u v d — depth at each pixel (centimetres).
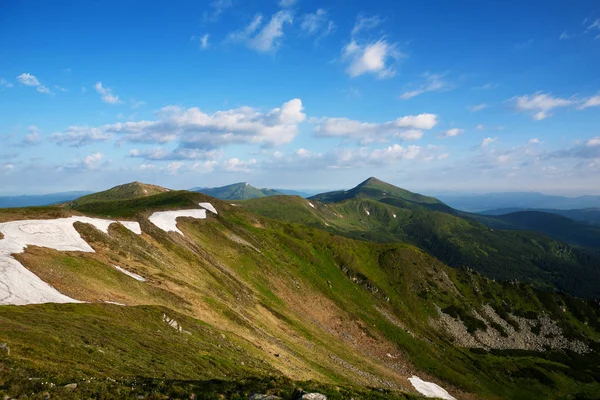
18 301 4325
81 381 2541
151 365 3678
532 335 15438
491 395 11012
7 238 6028
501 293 17712
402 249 19125
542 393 11669
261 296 10962
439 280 17725
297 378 5881
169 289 7012
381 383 8619
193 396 2531
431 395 9412
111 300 5378
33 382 2300
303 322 10788
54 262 5712
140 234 9725
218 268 10788
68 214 8219
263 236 15850
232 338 6206
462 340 14450
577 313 16988
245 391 2695
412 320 14750
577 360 14188
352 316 13012
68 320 4028
